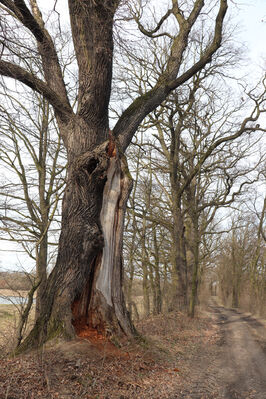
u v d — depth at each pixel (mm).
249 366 8625
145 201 22188
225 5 11109
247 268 47688
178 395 5984
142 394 5961
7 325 8430
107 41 8305
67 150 9242
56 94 9125
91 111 9016
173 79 10906
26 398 4863
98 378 6156
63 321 7629
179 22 13070
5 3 7469
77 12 9094
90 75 9000
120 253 9055
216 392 6203
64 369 6125
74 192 8523
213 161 23281
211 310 36781
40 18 10461
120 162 9352
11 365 6035
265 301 31062
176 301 21203
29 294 8266
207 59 10953
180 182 24812
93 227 8406
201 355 10102
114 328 8359
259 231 34750
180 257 21531
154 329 13664
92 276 8539
